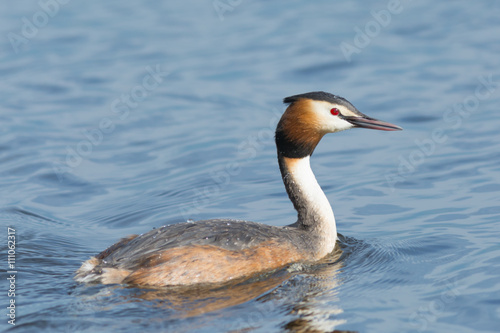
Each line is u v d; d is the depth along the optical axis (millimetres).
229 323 10305
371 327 10164
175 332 10047
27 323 10344
